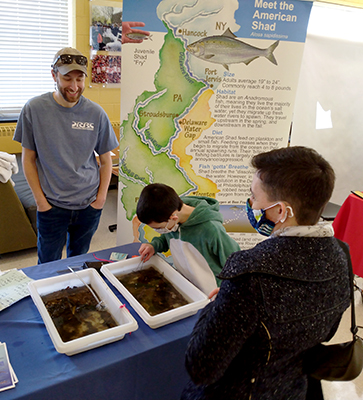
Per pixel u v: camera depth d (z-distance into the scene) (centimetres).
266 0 188
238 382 75
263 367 72
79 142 189
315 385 95
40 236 206
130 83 194
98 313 122
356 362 83
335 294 74
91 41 382
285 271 69
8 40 371
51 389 94
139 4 180
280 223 77
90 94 407
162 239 162
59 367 100
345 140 279
